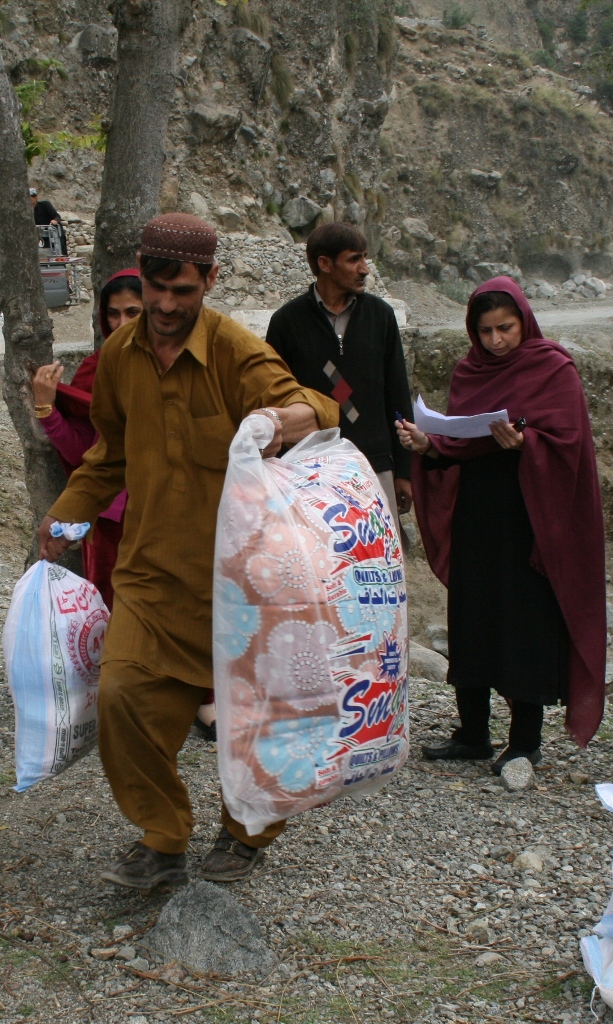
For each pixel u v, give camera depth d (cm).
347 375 421
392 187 3916
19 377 393
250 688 251
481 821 345
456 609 389
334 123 2675
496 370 388
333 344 421
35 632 285
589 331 1377
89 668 292
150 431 272
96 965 256
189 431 269
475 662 383
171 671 270
